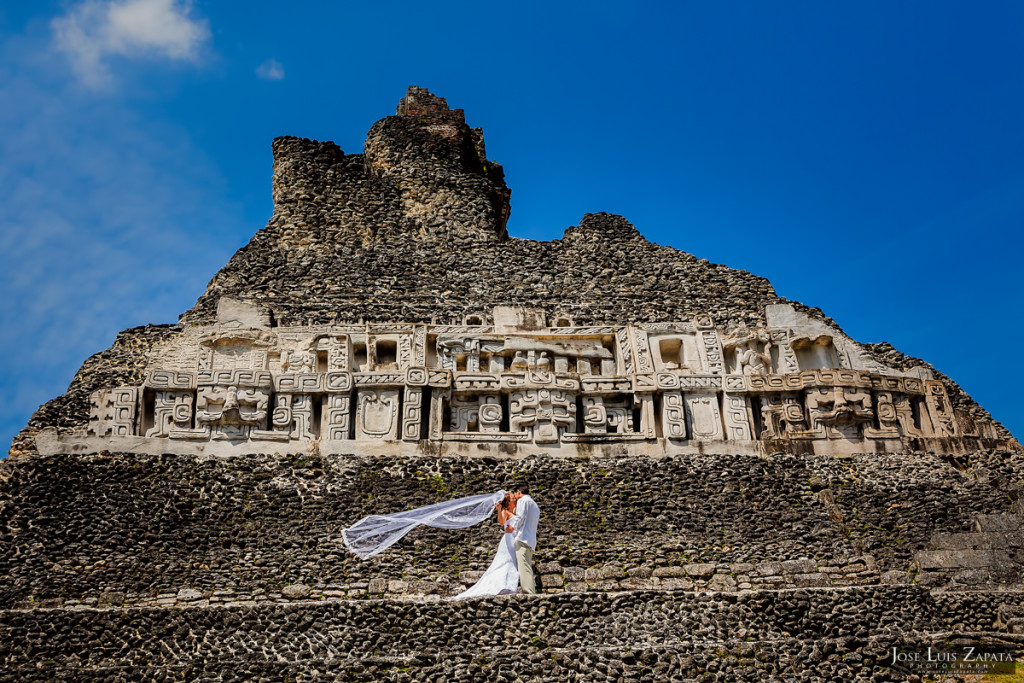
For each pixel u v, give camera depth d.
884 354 24.22
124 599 17.11
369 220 26.53
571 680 14.62
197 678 14.57
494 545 18.28
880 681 14.90
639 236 26.70
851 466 21.22
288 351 22.31
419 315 23.48
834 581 18.12
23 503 18.61
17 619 15.48
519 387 21.84
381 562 17.94
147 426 20.86
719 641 15.47
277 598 17.31
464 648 15.16
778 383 22.45
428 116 29.92
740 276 25.39
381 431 21.19
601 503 19.77
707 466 20.91
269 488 19.61
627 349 23.06
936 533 19.08
